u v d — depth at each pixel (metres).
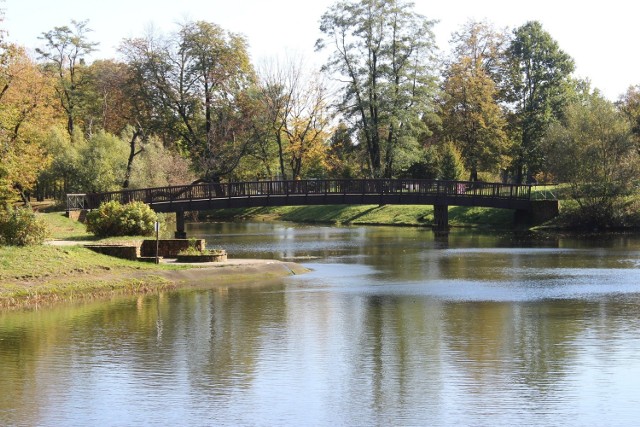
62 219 44.72
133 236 36.06
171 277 28.38
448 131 71.19
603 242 47.38
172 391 14.53
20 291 24.22
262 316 21.94
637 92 73.69
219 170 65.69
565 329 20.03
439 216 59.09
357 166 79.94
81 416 13.19
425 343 18.38
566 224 57.00
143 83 63.72
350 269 34.06
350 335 19.33
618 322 20.98
